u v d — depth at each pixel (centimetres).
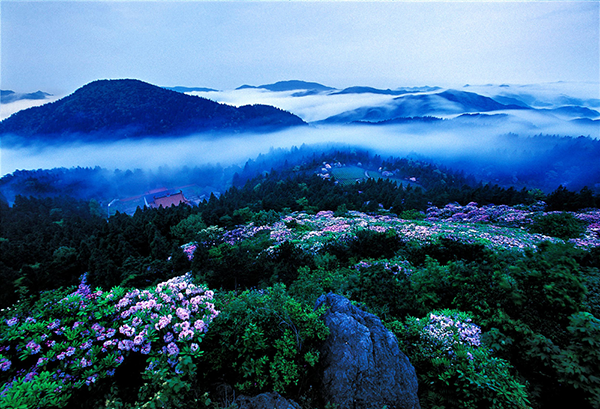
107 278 2661
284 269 1502
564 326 716
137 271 2575
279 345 610
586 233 2245
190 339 594
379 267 1098
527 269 827
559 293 720
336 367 600
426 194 7738
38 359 583
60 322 639
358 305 927
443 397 615
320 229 3150
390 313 902
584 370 561
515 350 690
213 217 4700
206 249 2497
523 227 2786
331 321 686
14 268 4194
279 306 723
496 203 5400
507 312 779
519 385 559
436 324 768
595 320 645
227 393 585
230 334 621
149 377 519
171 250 3266
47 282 3120
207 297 735
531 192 6181
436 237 1791
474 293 871
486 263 1045
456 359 659
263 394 555
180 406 500
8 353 606
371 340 649
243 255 1705
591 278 1041
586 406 569
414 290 1003
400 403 583
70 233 6200
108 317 664
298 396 597
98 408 533
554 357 604
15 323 652
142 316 628
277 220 4141
